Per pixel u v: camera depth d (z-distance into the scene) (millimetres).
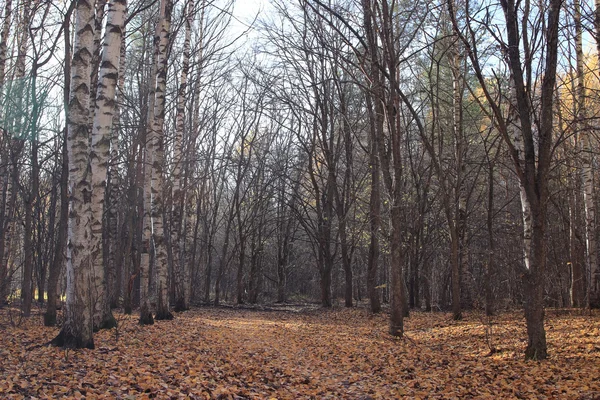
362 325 18875
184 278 27094
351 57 24172
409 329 17203
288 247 38750
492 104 9461
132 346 10016
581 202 20797
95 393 6289
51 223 19234
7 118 14703
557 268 19078
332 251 40594
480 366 9703
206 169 31031
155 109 15703
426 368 9953
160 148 15773
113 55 9680
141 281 14609
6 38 15039
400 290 14742
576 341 10992
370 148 21109
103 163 9773
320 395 7715
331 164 26672
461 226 22219
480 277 23641
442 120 24375
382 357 11203
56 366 7430
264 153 33906
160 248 16469
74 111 8844
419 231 26328
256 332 15562
